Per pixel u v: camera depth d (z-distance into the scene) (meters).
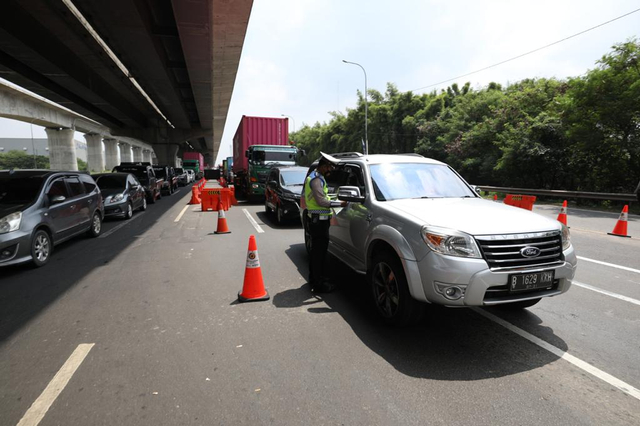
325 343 3.32
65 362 3.00
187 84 26.12
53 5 13.04
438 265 3.04
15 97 41.25
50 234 6.46
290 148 16.59
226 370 2.87
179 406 2.43
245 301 4.38
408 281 3.24
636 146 14.85
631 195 13.22
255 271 4.47
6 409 2.41
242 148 19.25
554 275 3.15
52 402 2.48
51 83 22.58
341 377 2.76
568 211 13.55
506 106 23.03
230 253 6.92
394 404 2.44
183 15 13.59
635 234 8.79
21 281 5.25
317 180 4.56
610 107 14.70
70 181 7.59
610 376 2.77
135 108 34.03
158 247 7.48
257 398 2.51
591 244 7.54
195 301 4.41
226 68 20.33
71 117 53.41
